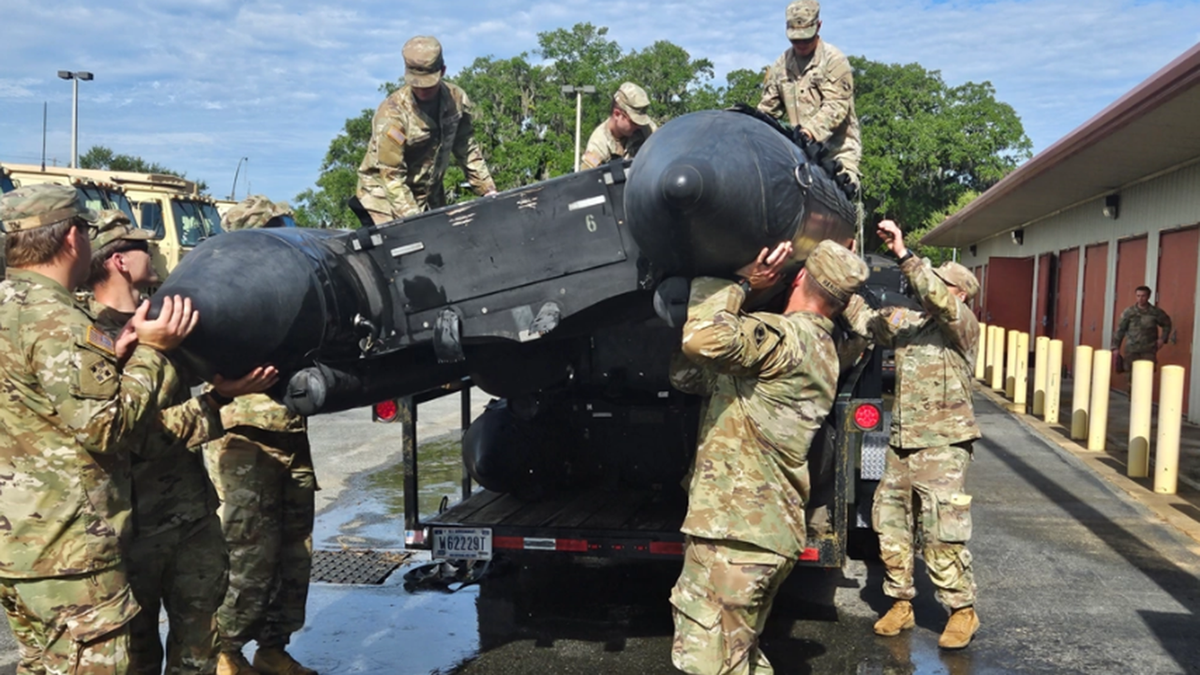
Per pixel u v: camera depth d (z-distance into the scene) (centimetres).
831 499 449
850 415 448
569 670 425
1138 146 1144
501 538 477
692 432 499
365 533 655
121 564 279
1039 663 436
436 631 474
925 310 451
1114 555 611
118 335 296
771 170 292
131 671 283
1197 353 1214
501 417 521
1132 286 1488
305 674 411
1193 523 688
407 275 335
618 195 322
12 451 264
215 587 328
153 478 309
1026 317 2330
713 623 318
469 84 5638
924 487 452
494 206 328
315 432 1085
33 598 265
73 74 3062
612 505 515
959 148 5316
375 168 453
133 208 1461
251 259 295
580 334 377
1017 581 557
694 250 291
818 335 326
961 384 450
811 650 451
